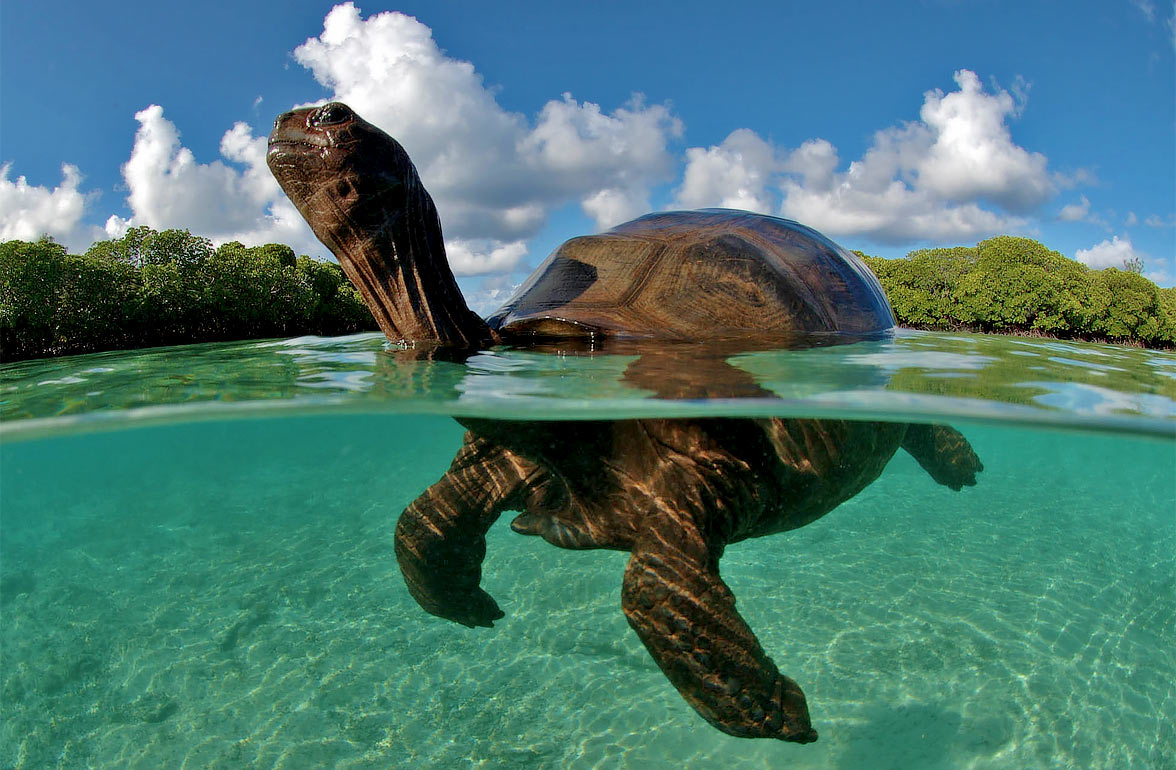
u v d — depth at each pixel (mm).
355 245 3912
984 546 9594
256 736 5285
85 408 3678
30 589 9203
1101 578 8344
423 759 4938
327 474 20047
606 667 6188
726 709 3193
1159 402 3943
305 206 3799
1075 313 35969
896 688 5633
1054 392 3939
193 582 8930
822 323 4410
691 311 4215
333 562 9516
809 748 4938
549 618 7199
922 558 8906
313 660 6473
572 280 4586
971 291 36250
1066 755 4797
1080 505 13648
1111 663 6082
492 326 4652
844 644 6359
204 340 23719
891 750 4879
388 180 3697
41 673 6496
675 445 3664
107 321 20141
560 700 5676
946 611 7105
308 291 25922
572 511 3986
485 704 5629
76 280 19438
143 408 3666
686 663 3219
